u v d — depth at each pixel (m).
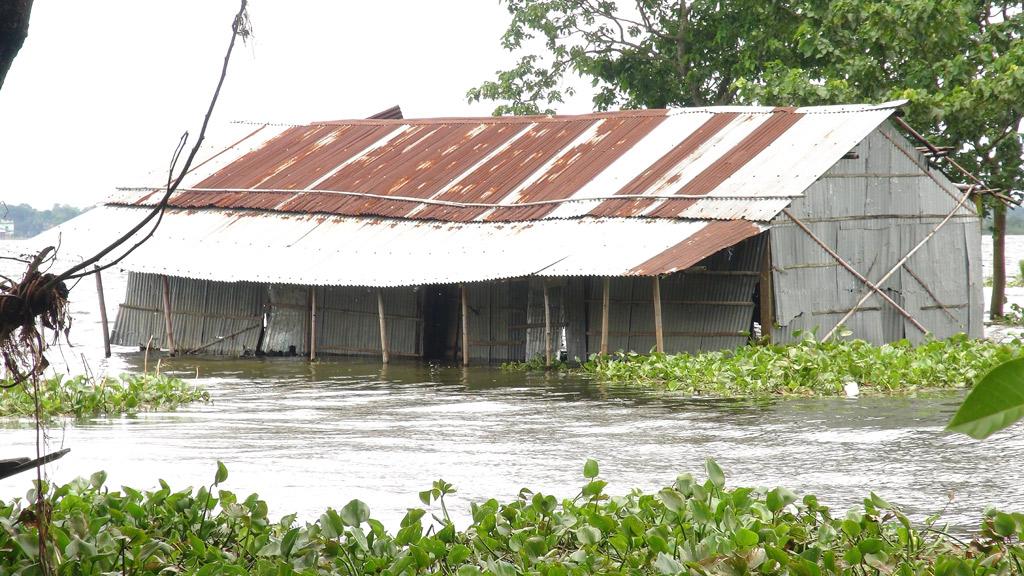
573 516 7.94
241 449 13.73
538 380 21.91
